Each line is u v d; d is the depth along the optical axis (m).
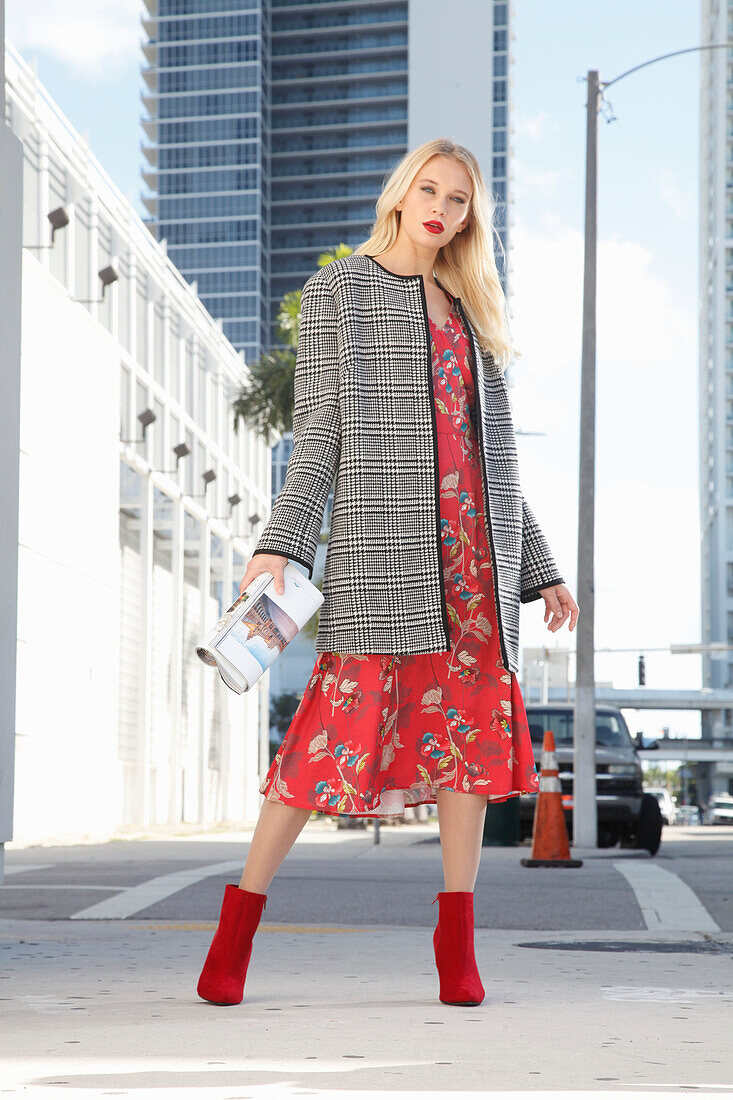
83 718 22.55
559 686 74.44
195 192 148.12
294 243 150.12
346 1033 2.47
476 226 3.12
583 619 15.19
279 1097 1.86
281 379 22.64
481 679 2.89
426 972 3.56
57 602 21.22
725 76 155.38
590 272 16.02
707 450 160.25
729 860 11.02
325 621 2.84
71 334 21.94
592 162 16.22
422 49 147.00
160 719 30.72
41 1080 2.00
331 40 151.12
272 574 2.71
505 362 3.13
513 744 2.87
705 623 160.25
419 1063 2.16
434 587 2.80
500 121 148.88
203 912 5.95
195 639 34.62
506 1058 2.22
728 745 103.25
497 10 151.38
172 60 150.50
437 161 3.04
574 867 10.25
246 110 148.38
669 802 52.53
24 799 19.64
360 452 2.85
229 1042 2.36
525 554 3.11
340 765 2.78
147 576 26.92
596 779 15.10
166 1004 2.86
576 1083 1.99
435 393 2.92
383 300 2.92
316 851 13.17
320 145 150.62
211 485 32.97
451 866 2.91
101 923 5.46
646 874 8.68
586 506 15.44
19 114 20.00
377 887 7.46
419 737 2.88
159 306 28.61
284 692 95.25
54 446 21.05
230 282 146.25
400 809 2.94
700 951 4.48
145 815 27.17
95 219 23.44
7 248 4.38
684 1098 1.89
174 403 29.50
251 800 40.81
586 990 3.24
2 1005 2.84
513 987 3.27
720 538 148.62
